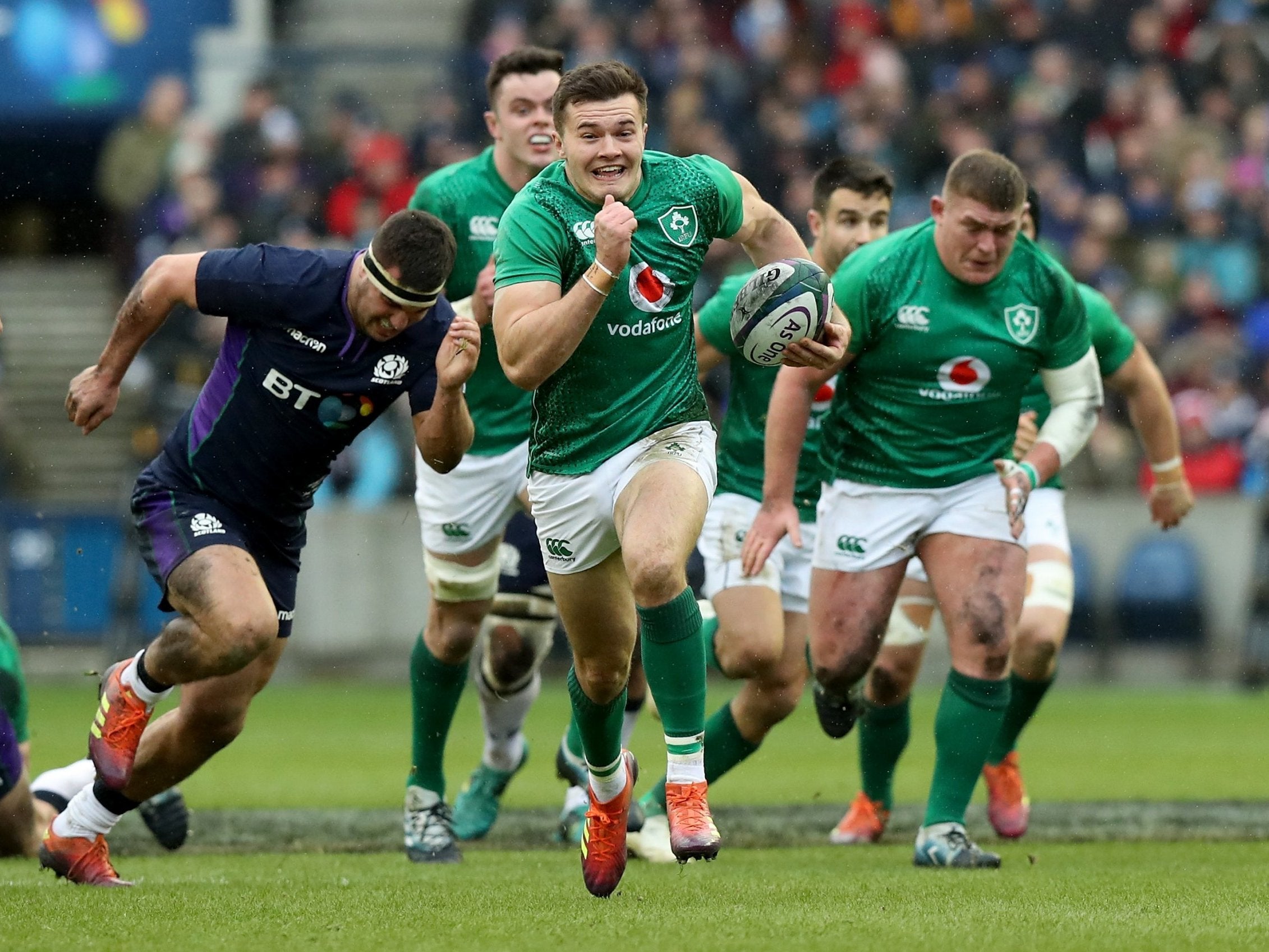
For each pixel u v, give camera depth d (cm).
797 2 7156
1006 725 2595
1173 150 6819
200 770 3584
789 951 1435
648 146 6712
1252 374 6338
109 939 1523
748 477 2478
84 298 7294
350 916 1661
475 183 2578
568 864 2289
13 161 7462
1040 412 2700
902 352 2244
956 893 1850
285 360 1878
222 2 7331
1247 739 4203
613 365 1802
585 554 1819
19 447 6456
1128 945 1473
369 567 5619
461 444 1889
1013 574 2242
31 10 7144
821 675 2345
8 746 2211
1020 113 6806
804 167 6662
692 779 1750
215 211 6650
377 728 4466
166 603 1922
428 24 7975
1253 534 5531
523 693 2630
